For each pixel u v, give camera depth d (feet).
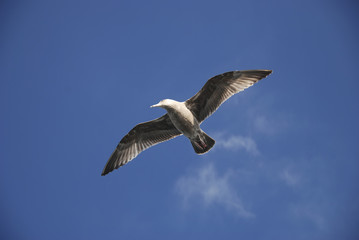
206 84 50.06
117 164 58.90
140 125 56.44
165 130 56.54
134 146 58.39
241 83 50.39
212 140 53.11
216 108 51.37
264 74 49.32
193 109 51.96
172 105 48.65
